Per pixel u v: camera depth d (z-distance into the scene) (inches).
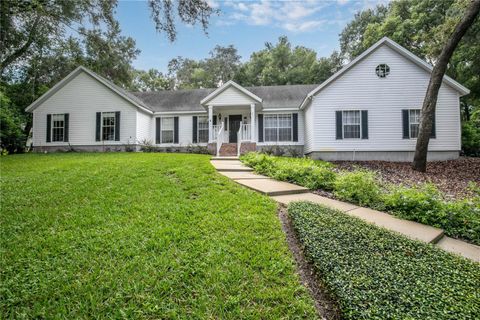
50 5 391.9
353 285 77.8
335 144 496.4
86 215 147.0
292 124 609.3
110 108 592.1
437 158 475.8
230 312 75.2
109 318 73.7
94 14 390.3
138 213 148.7
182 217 141.2
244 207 158.1
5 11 380.5
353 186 189.9
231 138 633.6
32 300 81.3
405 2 771.4
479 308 68.4
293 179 238.2
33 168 304.0
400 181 323.9
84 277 91.4
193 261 99.7
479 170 388.5
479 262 101.1
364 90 490.9
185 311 76.2
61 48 560.1
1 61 530.3
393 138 484.4
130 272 93.4
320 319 74.0
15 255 105.6
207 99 551.2
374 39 792.9
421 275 84.0
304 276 94.8
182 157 371.9
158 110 647.8
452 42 363.9
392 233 119.3
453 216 142.6
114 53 619.5
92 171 265.1
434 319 64.4
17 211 155.6
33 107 609.9
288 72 1174.3
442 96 472.1
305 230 117.1
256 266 97.0
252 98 547.8
